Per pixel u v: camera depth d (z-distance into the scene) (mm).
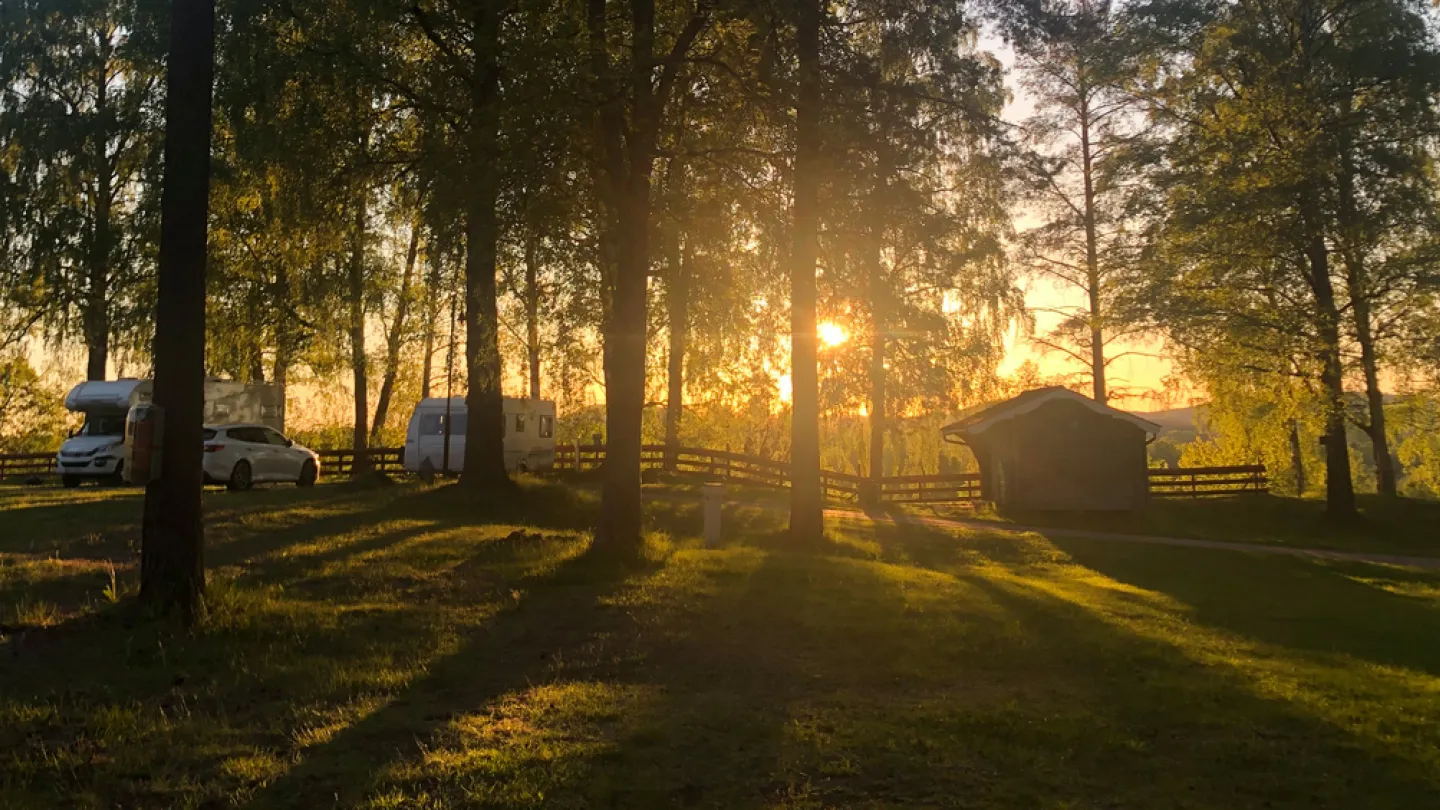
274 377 33875
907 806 4828
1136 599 13398
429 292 18234
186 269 8625
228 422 27859
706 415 33062
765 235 15289
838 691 7137
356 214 19844
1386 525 27172
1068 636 9391
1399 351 25969
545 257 13547
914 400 29391
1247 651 9516
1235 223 25391
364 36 16094
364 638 8188
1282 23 27297
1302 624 11867
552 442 34625
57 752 5246
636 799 4789
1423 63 24703
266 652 7531
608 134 12992
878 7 15102
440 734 5707
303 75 16875
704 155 14469
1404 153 25016
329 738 5609
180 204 8625
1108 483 29766
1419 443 43625
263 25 17266
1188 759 5742
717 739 5805
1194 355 28422
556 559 12727
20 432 50125
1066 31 15891
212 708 6176
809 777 5195
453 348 23094
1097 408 29781
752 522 22516
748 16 12875
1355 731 6359
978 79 15750
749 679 7434
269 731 5734
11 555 11945
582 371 15766
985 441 31969
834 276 16359
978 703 6828
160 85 28922
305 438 45344
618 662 7801
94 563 11492
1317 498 32312
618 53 13047
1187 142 27531
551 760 5273
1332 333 25750
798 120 14305
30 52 29266
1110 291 29312
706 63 14070
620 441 13414
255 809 4574
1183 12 27750
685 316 16375
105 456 25375
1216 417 33156
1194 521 28625
